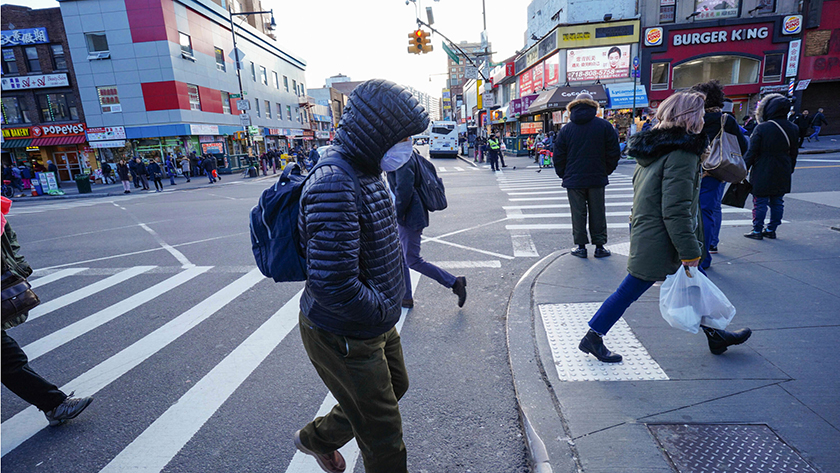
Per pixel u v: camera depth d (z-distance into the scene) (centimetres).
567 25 2473
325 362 203
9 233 292
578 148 547
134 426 315
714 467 238
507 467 264
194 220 1123
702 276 314
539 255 643
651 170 307
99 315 515
